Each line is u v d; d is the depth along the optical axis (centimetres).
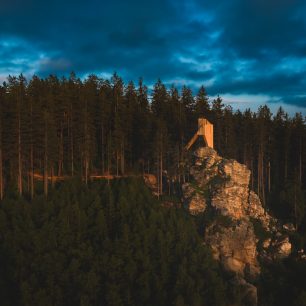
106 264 4581
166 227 5384
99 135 7994
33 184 6531
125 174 7462
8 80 7738
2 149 6172
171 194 6925
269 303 5156
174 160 7144
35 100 7512
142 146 7825
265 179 8525
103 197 5925
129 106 8219
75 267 4447
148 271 4597
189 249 5162
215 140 8156
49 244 4759
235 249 5822
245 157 8181
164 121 7681
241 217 6400
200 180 6750
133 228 5100
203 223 6191
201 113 8519
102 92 8038
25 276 4362
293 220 7200
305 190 7919
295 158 8612
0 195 5938
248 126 8331
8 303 4119
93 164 7794
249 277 5575
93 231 5112
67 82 8738
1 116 6131
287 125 8906
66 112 7562
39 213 5366
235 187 6556
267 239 6262
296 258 6069
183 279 4506
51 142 6300
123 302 4241
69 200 5688
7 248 4688
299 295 4941
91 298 4209
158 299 4350
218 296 4453
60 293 4191
